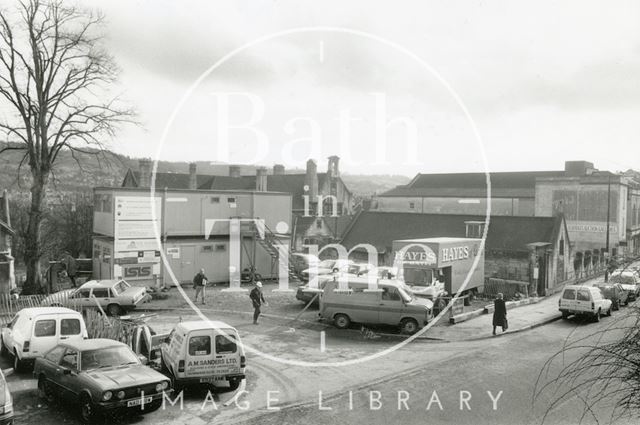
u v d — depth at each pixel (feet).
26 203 173.68
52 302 80.48
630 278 101.86
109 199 104.37
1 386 36.06
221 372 45.57
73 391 40.11
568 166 205.36
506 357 61.46
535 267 115.24
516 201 218.59
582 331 77.25
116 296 81.05
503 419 41.73
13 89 99.50
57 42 101.76
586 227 190.80
